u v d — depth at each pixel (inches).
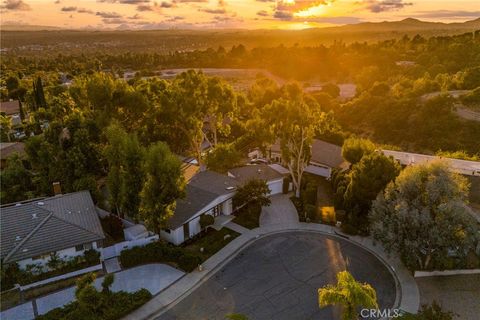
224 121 2896.2
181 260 1248.2
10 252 1154.0
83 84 2305.6
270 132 1914.4
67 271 1200.2
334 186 1851.6
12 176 1806.1
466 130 2746.1
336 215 1552.7
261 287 1170.6
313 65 6717.5
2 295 1115.9
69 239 1229.7
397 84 4001.0
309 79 6619.1
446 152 2416.3
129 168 1424.7
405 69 5290.4
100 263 1256.2
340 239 1449.3
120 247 1323.8
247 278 1215.6
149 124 2117.4
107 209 1680.6
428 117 3026.6
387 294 1133.7
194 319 1035.9
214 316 1048.2
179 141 2223.2
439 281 1184.8
